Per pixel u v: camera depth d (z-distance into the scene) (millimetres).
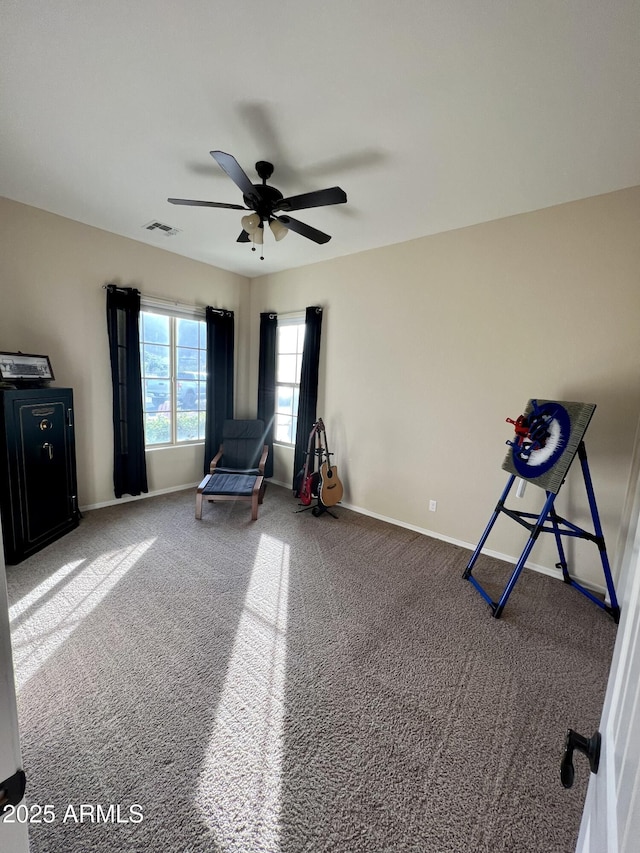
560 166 2162
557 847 1146
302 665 1830
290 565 2793
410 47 1432
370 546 3150
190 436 4531
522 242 2758
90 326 3459
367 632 2088
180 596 2354
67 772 1301
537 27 1326
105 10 1327
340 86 1641
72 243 3264
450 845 1143
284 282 4469
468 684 1751
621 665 683
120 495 3809
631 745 483
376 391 3689
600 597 2531
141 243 3717
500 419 2955
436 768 1364
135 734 1446
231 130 1973
